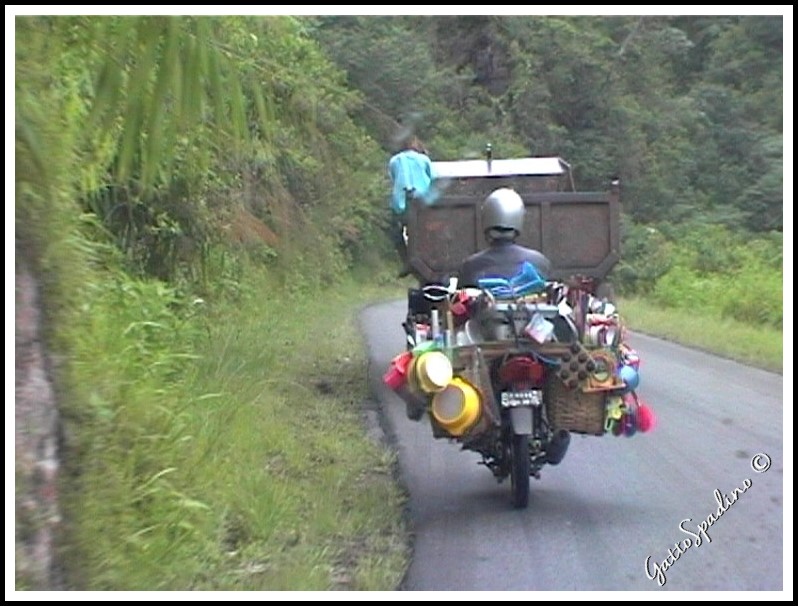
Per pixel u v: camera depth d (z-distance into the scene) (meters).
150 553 6.09
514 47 37.59
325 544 6.89
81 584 5.52
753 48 42.00
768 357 15.82
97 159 7.01
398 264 18.12
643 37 40.91
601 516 7.54
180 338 10.55
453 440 7.72
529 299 7.69
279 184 13.41
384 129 13.76
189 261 13.22
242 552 6.62
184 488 6.97
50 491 5.41
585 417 7.61
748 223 38.09
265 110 6.96
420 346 7.51
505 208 8.45
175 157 7.22
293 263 18.62
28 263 5.52
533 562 6.57
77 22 5.99
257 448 8.71
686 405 11.78
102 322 7.83
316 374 13.64
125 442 6.79
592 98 39.22
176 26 5.80
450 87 33.84
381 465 9.04
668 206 38.94
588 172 38.69
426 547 6.89
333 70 14.16
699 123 40.56
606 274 13.23
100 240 10.83
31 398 5.33
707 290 26.94
